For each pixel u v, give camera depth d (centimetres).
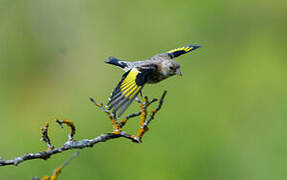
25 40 1712
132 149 1202
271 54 1661
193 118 1322
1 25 1702
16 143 1295
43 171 1112
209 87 1470
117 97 655
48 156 573
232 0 1716
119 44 1688
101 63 1656
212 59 1609
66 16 1741
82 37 1728
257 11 1723
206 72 1544
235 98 1455
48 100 1597
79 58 1689
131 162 1180
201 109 1362
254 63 1625
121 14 1748
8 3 1712
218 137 1266
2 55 1688
